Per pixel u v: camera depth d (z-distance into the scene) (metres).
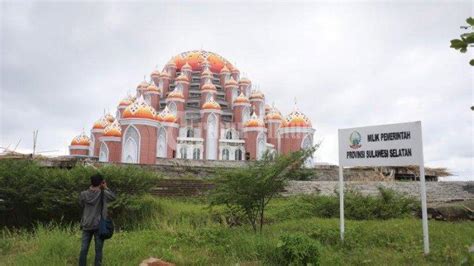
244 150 37.59
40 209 10.50
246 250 7.05
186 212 11.64
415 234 8.67
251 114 42.25
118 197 11.03
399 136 7.92
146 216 11.42
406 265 6.39
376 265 6.33
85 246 5.94
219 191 9.80
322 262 6.28
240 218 11.25
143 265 5.84
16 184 10.44
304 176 18.16
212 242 7.85
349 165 8.57
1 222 10.69
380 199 13.19
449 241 7.95
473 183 17.25
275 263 6.32
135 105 29.95
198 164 26.33
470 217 12.21
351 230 8.54
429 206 12.74
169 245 7.67
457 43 2.82
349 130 8.69
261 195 9.41
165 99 41.38
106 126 34.41
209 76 42.41
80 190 10.88
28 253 7.10
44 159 16.39
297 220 11.25
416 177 24.17
